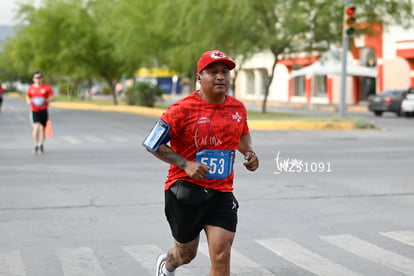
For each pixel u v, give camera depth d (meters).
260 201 16.97
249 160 8.41
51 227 14.03
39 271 10.82
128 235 13.33
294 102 94.50
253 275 10.55
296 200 17.12
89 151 28.91
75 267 11.06
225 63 7.94
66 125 47.00
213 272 8.13
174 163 7.88
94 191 18.36
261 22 52.31
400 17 52.06
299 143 32.81
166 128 7.91
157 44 69.62
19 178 20.83
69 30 84.06
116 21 75.44
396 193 18.23
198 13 53.12
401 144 32.53
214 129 7.99
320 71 75.50
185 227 8.21
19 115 63.19
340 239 13.02
